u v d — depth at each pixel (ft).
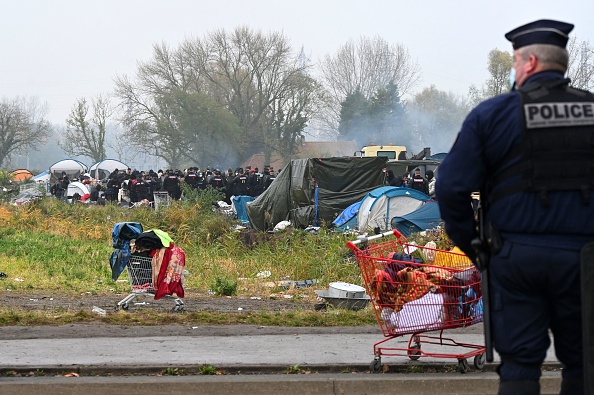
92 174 258.78
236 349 35.55
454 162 17.88
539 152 17.25
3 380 29.81
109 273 74.13
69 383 29.12
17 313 44.98
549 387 30.53
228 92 346.13
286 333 40.42
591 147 17.22
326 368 32.04
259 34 338.95
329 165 112.78
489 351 17.95
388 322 31.14
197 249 92.12
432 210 96.07
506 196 17.52
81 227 108.06
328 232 90.33
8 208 119.75
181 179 168.55
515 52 18.53
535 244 17.11
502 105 17.70
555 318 17.70
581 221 17.04
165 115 329.31
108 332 39.70
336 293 51.65
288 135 341.41
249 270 75.72
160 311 49.80
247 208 117.70
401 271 30.78
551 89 17.70
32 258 80.07
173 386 29.32
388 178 119.55
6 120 379.96
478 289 31.17
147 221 107.86
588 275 16.65
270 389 29.63
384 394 29.99
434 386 30.17
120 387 29.22
